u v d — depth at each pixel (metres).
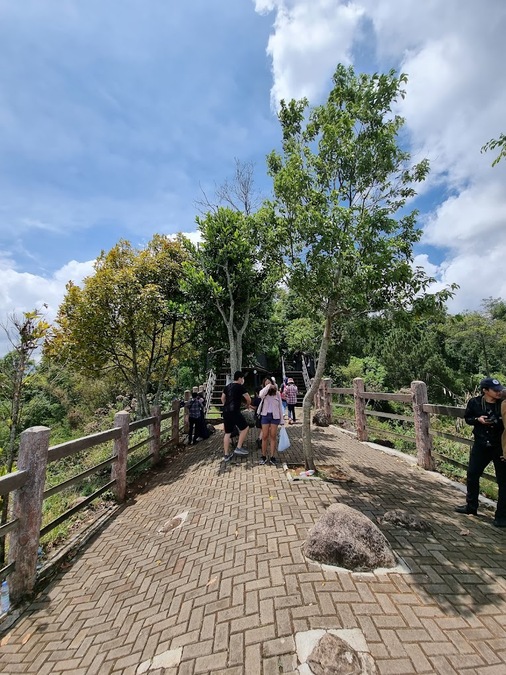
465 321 26.38
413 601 2.45
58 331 9.63
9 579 3.21
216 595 2.69
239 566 2.98
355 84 5.32
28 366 5.45
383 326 5.11
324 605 2.40
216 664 2.08
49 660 2.46
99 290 9.42
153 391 16.95
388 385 20.38
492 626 2.25
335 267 5.16
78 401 16.11
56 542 4.23
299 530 3.46
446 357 28.08
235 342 12.27
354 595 2.50
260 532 3.51
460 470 5.86
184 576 3.08
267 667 2.00
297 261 5.42
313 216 4.78
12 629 2.81
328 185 5.56
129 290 9.66
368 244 4.82
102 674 2.25
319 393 11.09
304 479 5.00
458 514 3.98
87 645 2.55
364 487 4.79
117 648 2.46
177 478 6.12
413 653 2.03
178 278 11.81
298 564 2.88
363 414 8.04
